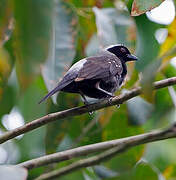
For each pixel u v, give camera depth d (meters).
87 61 10.39
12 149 11.63
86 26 10.16
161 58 6.06
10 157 11.49
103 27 9.52
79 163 7.66
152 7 6.98
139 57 10.54
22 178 5.62
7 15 4.17
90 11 10.04
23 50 4.02
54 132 10.55
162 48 10.50
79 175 9.67
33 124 7.93
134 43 9.70
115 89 10.88
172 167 11.10
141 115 11.14
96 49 10.55
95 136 11.37
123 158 10.40
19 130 7.86
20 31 4.02
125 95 8.38
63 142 11.42
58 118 8.15
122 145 7.24
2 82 8.20
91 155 10.05
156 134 7.05
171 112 12.02
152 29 10.61
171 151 12.32
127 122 11.16
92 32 10.19
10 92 10.23
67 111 8.24
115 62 10.89
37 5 3.98
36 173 10.44
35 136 11.27
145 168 10.26
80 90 10.20
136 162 10.37
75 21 8.61
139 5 6.98
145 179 10.30
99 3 10.35
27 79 4.02
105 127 11.32
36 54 4.02
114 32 9.59
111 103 8.45
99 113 10.80
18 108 10.80
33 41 4.02
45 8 3.99
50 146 10.62
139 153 10.41
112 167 10.38
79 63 10.23
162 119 12.09
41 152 11.30
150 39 10.56
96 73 10.12
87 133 11.39
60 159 7.28
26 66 4.02
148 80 5.93
